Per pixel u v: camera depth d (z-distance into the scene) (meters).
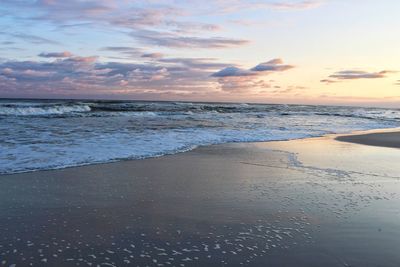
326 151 12.58
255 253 4.22
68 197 6.39
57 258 4.02
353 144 14.94
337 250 4.32
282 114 43.69
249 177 8.18
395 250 4.36
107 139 13.96
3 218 5.25
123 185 7.31
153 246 4.38
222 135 17.19
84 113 31.17
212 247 4.37
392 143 15.61
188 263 3.95
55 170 8.52
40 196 6.40
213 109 50.09
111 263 3.92
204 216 5.49
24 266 3.82
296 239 4.63
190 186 7.30
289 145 14.29
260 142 15.26
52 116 26.86
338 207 5.95
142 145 12.82
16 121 21.39
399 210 5.84
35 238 4.55
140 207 5.91
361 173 8.71
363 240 4.62
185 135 16.48
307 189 7.10
